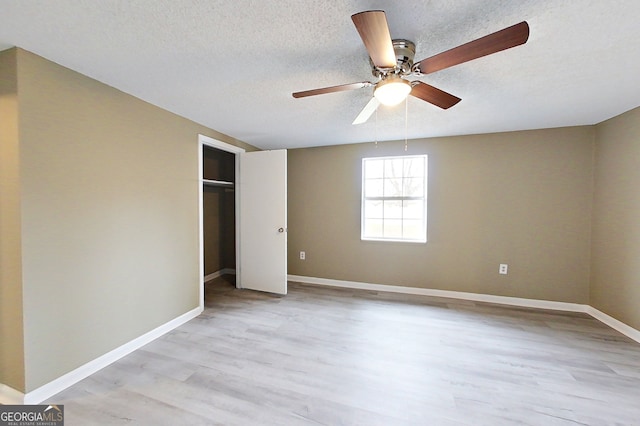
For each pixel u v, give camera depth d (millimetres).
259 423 1451
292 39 1444
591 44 1470
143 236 2279
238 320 2752
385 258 3711
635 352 2146
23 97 1525
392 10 1221
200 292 2936
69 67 1728
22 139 1522
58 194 1691
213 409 1548
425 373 1885
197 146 2887
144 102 2273
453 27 1349
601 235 2756
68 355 1743
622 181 2510
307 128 3084
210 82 1948
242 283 3793
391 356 2096
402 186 3711
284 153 3492
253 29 1356
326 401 1612
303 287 3877
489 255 3279
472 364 1990
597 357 2076
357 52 1569
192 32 1381
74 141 1775
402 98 1605
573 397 1646
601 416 1498
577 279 2971
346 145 3873
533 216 3105
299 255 4152
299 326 2613
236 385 1754
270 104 2357
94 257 1901
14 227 1528
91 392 1684
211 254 4285
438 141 3445
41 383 1606
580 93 2107
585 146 2904
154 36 1414
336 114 2613
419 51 1574
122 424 1443
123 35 1403
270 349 2195
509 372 1895
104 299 1968
